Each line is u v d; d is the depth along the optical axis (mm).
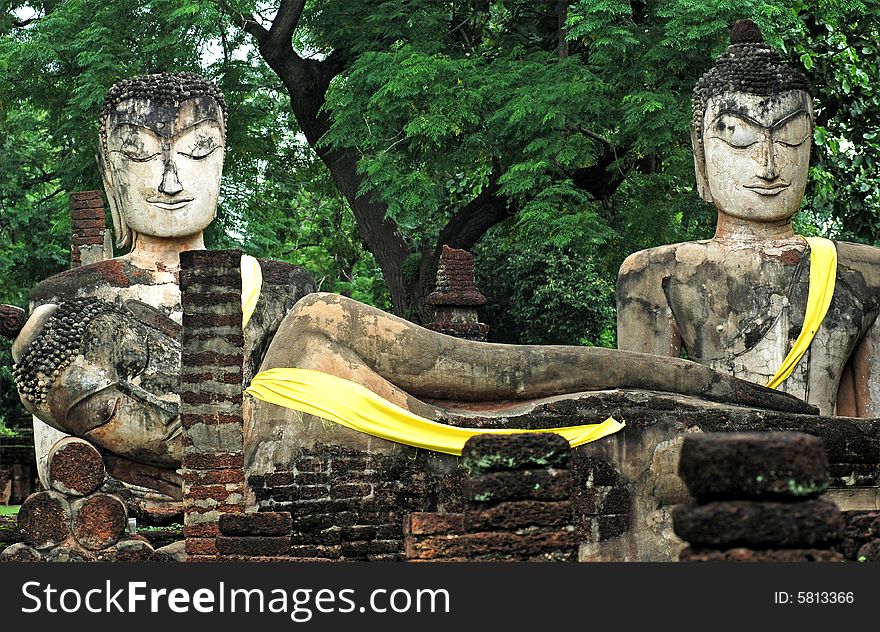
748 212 13766
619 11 19625
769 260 13602
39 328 12969
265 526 10055
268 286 13961
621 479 11289
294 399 11055
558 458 8375
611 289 27141
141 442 12828
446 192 26297
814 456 6094
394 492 10945
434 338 11523
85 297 13617
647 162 22328
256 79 25719
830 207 21125
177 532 13477
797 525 6051
